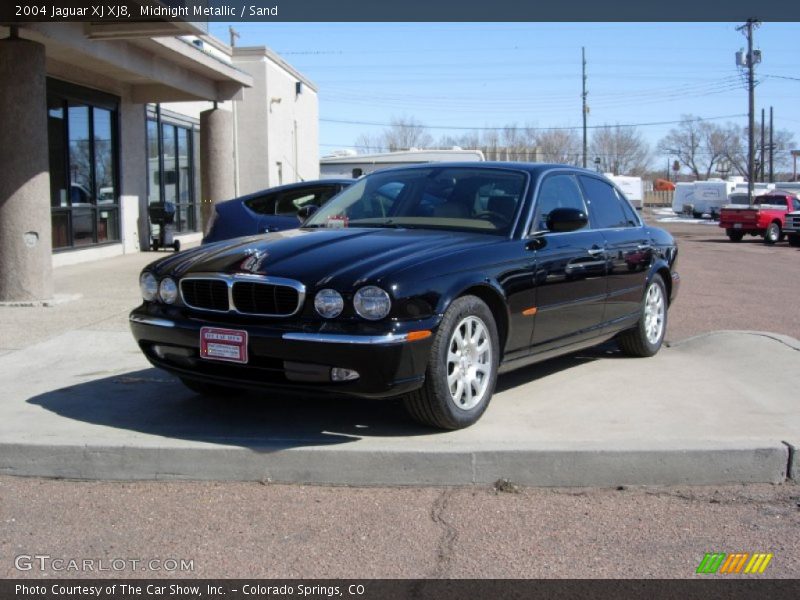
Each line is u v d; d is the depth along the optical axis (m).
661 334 7.67
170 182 20.11
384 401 5.88
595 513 4.34
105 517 4.27
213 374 5.04
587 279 6.21
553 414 5.59
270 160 23.92
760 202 32.78
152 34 11.29
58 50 12.25
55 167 14.29
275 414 5.57
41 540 4.01
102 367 6.93
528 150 73.62
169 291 5.26
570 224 5.80
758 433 5.14
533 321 5.65
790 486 4.73
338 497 4.53
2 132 9.51
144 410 5.66
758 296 12.81
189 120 21.09
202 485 4.70
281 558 3.81
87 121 15.48
